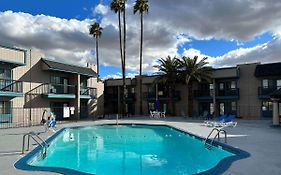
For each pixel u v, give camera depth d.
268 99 38.28
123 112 44.34
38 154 12.20
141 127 28.62
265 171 8.41
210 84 44.00
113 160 13.04
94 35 54.22
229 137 16.95
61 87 35.28
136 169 11.34
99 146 17.19
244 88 40.38
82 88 38.16
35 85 31.92
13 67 29.16
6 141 16.03
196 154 14.38
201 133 19.77
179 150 15.63
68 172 8.45
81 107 39.03
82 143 18.36
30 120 30.77
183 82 43.50
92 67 41.84
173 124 28.14
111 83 53.22
